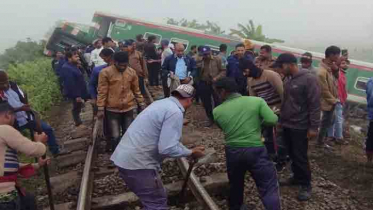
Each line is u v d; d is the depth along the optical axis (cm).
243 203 446
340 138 705
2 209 325
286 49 1562
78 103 821
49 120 1048
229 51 1556
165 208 376
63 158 653
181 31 1606
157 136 356
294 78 462
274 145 510
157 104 364
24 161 685
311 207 457
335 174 552
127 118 607
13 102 534
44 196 527
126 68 598
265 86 504
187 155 362
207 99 813
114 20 1675
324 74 623
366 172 554
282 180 517
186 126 838
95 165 608
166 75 900
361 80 1521
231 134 404
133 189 368
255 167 400
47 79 1370
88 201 468
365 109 1510
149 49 1209
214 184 502
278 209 396
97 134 714
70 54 794
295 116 463
